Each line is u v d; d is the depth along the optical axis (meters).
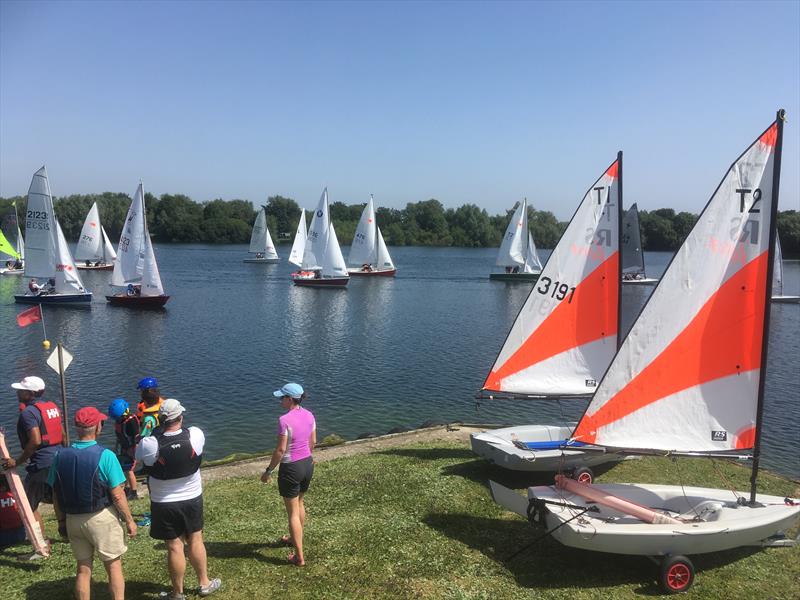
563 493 8.31
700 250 8.07
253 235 100.81
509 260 76.12
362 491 10.29
